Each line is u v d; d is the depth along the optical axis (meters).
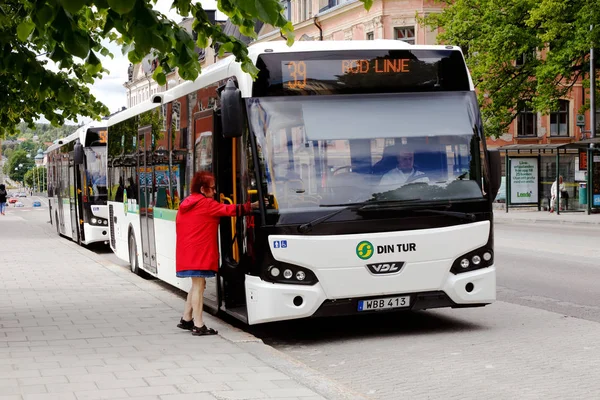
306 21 63.47
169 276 13.56
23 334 9.71
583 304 11.90
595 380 7.37
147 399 6.38
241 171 9.54
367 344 9.47
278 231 9.13
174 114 13.07
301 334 10.31
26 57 9.51
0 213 59.59
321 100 9.51
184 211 9.52
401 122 9.62
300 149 9.34
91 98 15.17
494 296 9.77
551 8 35.22
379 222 9.32
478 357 8.48
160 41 6.67
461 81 9.94
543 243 22.91
